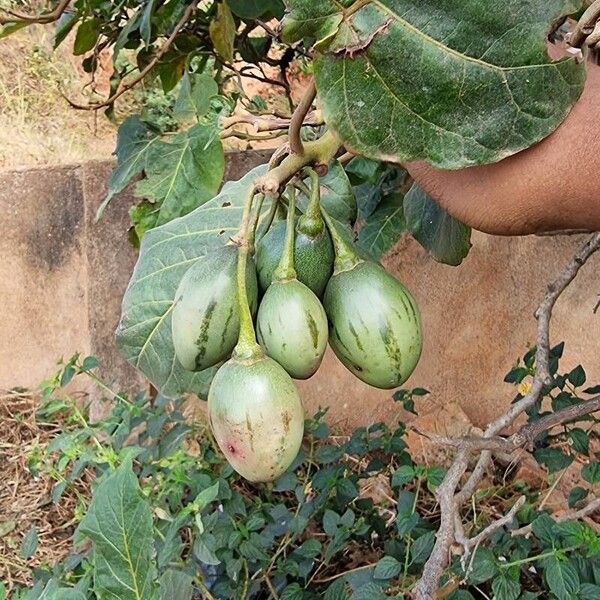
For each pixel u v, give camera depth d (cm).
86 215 96
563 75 23
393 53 22
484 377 86
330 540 66
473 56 22
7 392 109
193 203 55
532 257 79
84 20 72
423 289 87
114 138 112
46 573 60
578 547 52
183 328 30
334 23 22
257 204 32
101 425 73
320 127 40
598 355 76
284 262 29
